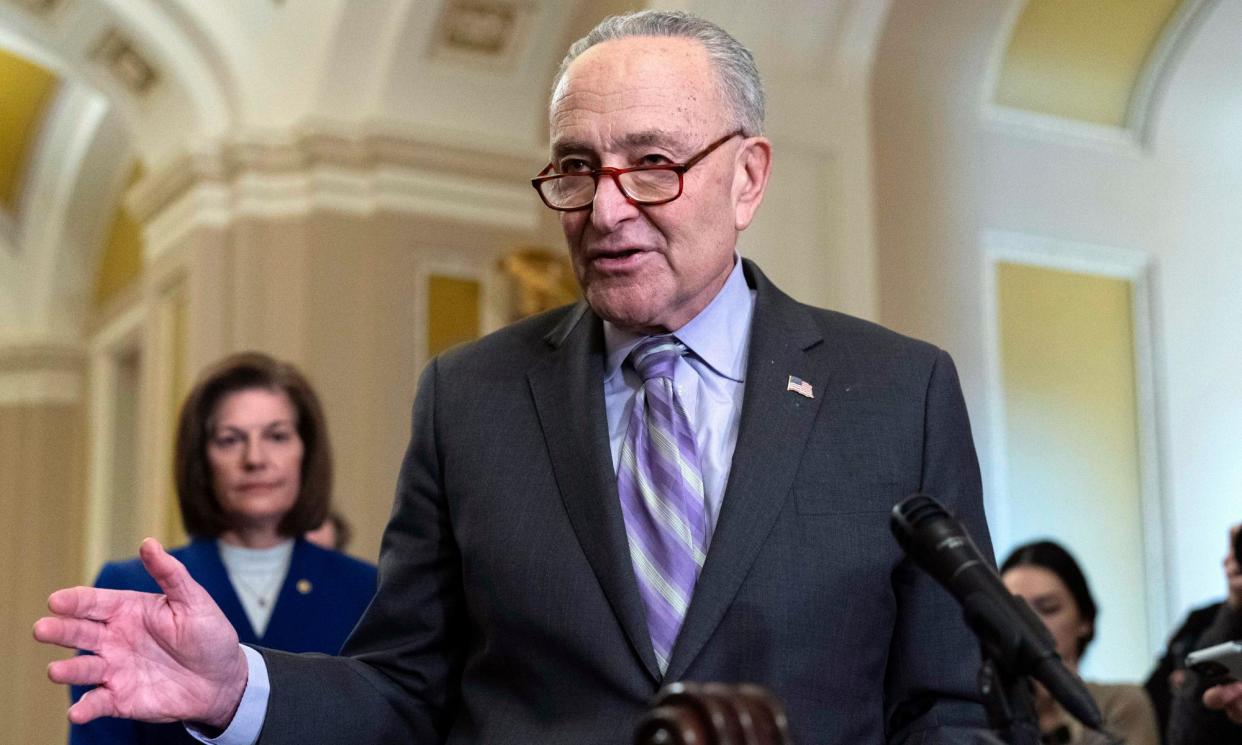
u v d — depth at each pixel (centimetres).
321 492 378
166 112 863
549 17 785
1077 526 645
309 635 361
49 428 1199
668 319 220
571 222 213
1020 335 650
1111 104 692
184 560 366
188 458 370
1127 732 400
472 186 803
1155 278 679
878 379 221
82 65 888
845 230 605
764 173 226
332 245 785
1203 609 433
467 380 234
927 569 165
